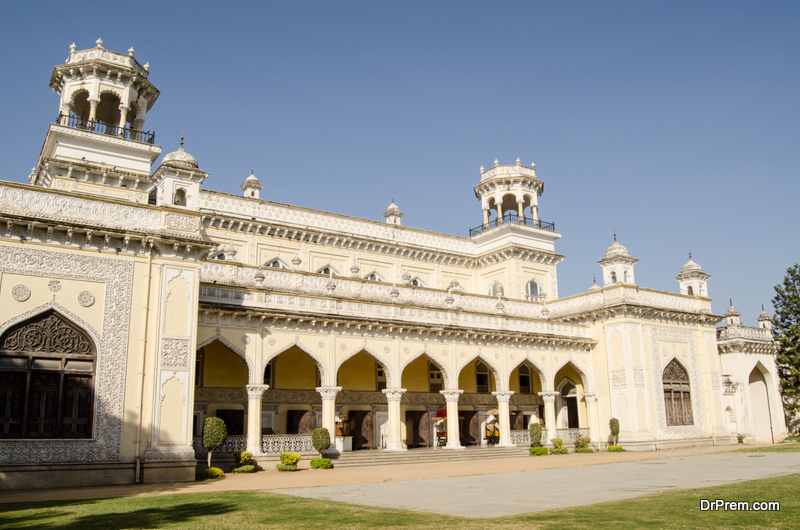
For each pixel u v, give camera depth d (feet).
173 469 47.39
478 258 104.32
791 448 76.13
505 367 79.30
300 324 64.13
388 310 71.36
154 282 50.06
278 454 59.82
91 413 45.78
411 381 81.66
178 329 50.14
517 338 80.33
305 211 88.74
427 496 36.19
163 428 48.01
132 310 48.62
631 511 27.99
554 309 94.43
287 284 68.44
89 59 75.41
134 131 78.54
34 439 43.65
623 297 85.05
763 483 38.24
